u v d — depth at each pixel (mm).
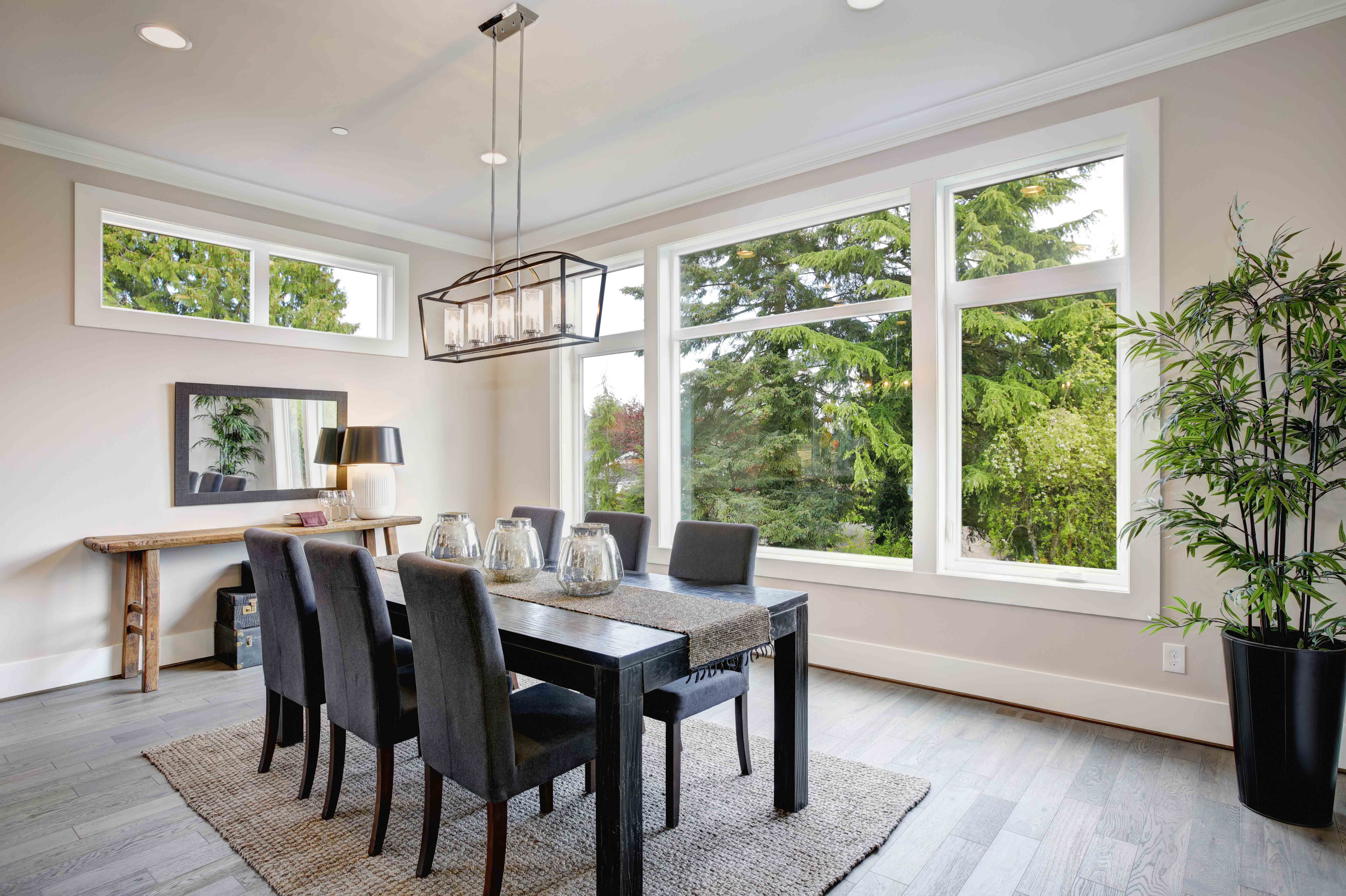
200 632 3980
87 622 3613
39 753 2738
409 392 4965
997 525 3322
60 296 3541
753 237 4184
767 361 4109
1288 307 2225
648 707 2221
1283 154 2576
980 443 3367
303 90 3080
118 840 2123
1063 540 3154
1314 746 2125
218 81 2998
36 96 3119
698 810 2277
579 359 5082
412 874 1938
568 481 5051
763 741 2857
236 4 2473
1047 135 3072
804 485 3951
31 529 3451
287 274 4434
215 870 1970
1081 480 3109
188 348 3961
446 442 5184
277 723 2566
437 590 1726
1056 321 3178
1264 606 2115
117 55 2793
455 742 1777
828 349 3867
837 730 2918
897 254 3635
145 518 3789
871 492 3705
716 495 4316
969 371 3402
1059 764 2590
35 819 2246
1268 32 2588
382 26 2609
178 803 2352
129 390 3750
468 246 5309
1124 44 2809
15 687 3383
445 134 3523
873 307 3674
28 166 3447
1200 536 2330
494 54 2664
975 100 3197
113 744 2826
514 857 2027
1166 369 2512
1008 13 2578
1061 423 3160
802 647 2303
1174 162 2789
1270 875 1917
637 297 4691
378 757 2053
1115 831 2141
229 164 3869
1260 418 2266
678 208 4375
